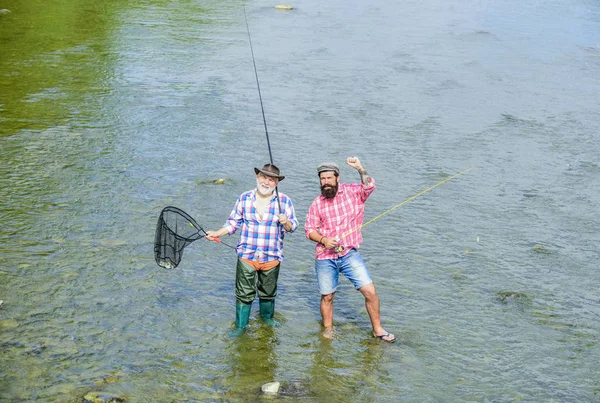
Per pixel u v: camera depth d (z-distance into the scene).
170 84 15.46
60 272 7.57
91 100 13.98
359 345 6.67
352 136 12.93
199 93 14.97
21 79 15.02
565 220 9.78
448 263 8.40
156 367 6.13
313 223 6.73
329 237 6.67
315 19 23.55
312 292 7.67
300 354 6.48
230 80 16.08
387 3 27.61
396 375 6.22
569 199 10.53
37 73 15.55
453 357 6.54
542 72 18.23
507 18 25.22
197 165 11.02
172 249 6.91
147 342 6.50
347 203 6.70
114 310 6.96
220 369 6.18
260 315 7.04
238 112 13.91
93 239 8.38
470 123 14.03
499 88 16.64
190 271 7.88
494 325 7.12
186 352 6.39
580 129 13.97
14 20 20.75
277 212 6.67
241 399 5.76
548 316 7.34
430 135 13.20
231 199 9.82
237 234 8.88
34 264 7.69
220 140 12.27
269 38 20.44
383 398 5.88
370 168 11.41
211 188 10.13
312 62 18.06
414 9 26.50
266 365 6.27
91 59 16.98
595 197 10.66
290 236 9.00
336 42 20.41
